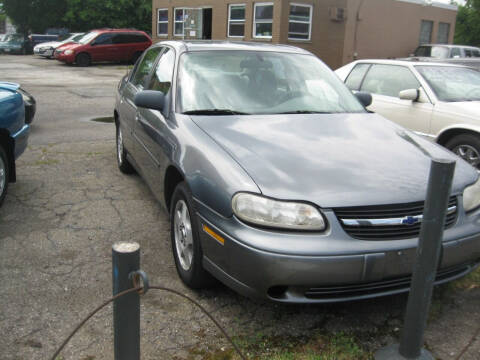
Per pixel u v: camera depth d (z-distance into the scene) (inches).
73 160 246.4
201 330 109.2
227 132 127.3
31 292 121.7
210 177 112.6
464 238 110.2
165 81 162.4
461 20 1443.2
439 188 88.9
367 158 118.3
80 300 119.0
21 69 780.0
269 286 100.0
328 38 832.3
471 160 218.2
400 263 102.3
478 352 103.7
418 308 95.8
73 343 103.2
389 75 257.6
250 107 145.7
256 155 114.8
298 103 151.6
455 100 231.5
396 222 103.3
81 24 1499.8
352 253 99.0
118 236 156.9
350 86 275.3
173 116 142.6
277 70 162.4
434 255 92.7
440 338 108.5
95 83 613.6
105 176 220.5
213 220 109.1
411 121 238.7
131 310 76.2
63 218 170.1
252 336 107.4
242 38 842.2
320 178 107.3
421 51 784.3
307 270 97.7
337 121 141.6
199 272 118.7
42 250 145.0
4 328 107.0
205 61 158.7
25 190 198.2
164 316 114.0
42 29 1576.0
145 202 188.5
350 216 102.2
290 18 783.7
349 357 101.3
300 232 100.3
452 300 124.2
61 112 394.3
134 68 221.9
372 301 123.1
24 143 190.1
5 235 154.6
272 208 101.0
